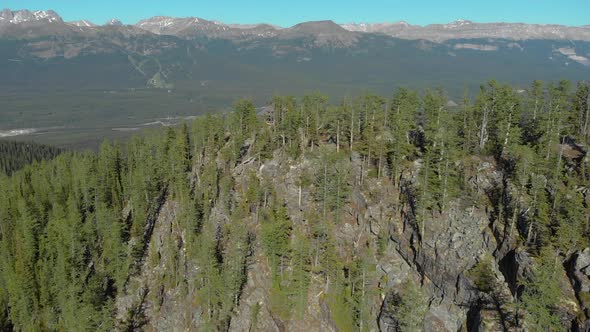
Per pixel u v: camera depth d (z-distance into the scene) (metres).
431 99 102.94
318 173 99.56
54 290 97.12
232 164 115.75
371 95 108.38
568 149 91.19
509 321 71.19
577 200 71.81
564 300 67.50
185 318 94.19
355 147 106.06
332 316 86.56
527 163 78.00
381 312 84.81
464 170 91.12
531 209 77.38
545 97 99.88
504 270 76.81
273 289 90.62
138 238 107.75
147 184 116.44
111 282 103.19
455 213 85.69
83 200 120.56
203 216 106.62
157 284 101.50
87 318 90.25
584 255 69.00
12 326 100.88
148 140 138.75
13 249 107.56
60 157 154.38
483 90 102.69
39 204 118.44
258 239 98.19
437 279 83.06
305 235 96.06
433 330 79.75
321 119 115.38
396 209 93.62
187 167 121.19
